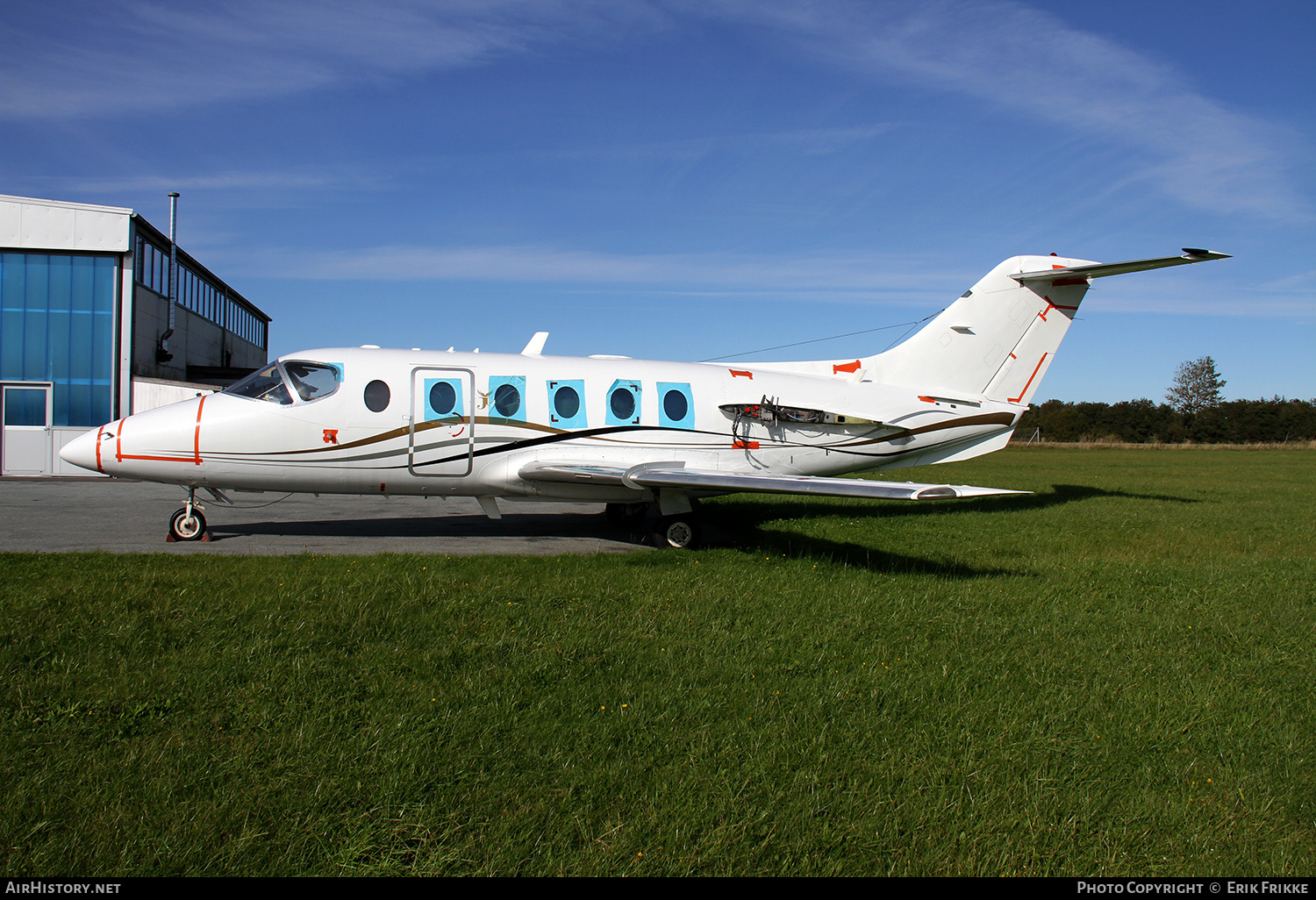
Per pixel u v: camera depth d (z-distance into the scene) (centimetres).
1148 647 634
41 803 349
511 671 523
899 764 416
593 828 352
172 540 1036
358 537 1119
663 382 1177
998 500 1802
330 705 460
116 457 999
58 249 1981
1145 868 339
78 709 443
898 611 717
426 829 346
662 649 584
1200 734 469
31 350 1984
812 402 1237
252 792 365
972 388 1348
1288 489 2172
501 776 390
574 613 670
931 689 521
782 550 1074
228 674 500
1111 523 1421
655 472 1043
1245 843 361
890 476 2392
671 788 385
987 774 408
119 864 314
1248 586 880
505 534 1189
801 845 343
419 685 494
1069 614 733
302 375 1049
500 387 1101
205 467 1021
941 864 335
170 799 357
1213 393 8006
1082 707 500
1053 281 1347
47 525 1162
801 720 464
